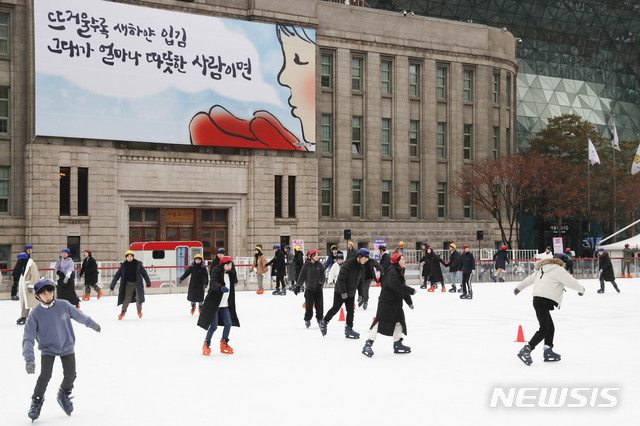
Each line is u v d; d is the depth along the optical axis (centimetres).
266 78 5053
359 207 5612
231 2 5019
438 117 5956
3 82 4391
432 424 946
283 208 5144
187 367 1397
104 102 4522
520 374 1295
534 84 8456
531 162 6019
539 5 8388
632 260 4984
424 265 3653
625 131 9112
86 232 4494
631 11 9038
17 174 4403
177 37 4756
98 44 4512
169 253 3916
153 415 1007
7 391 1197
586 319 2225
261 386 1205
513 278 4403
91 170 4512
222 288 1525
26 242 4362
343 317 2183
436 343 1692
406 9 7538
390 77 5750
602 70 9156
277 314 2409
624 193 6825
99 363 1451
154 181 4722
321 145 5462
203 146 4881
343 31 5497
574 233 7744
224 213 5053
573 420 969
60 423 970
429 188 5856
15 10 4409
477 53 6081
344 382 1232
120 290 2267
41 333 979
